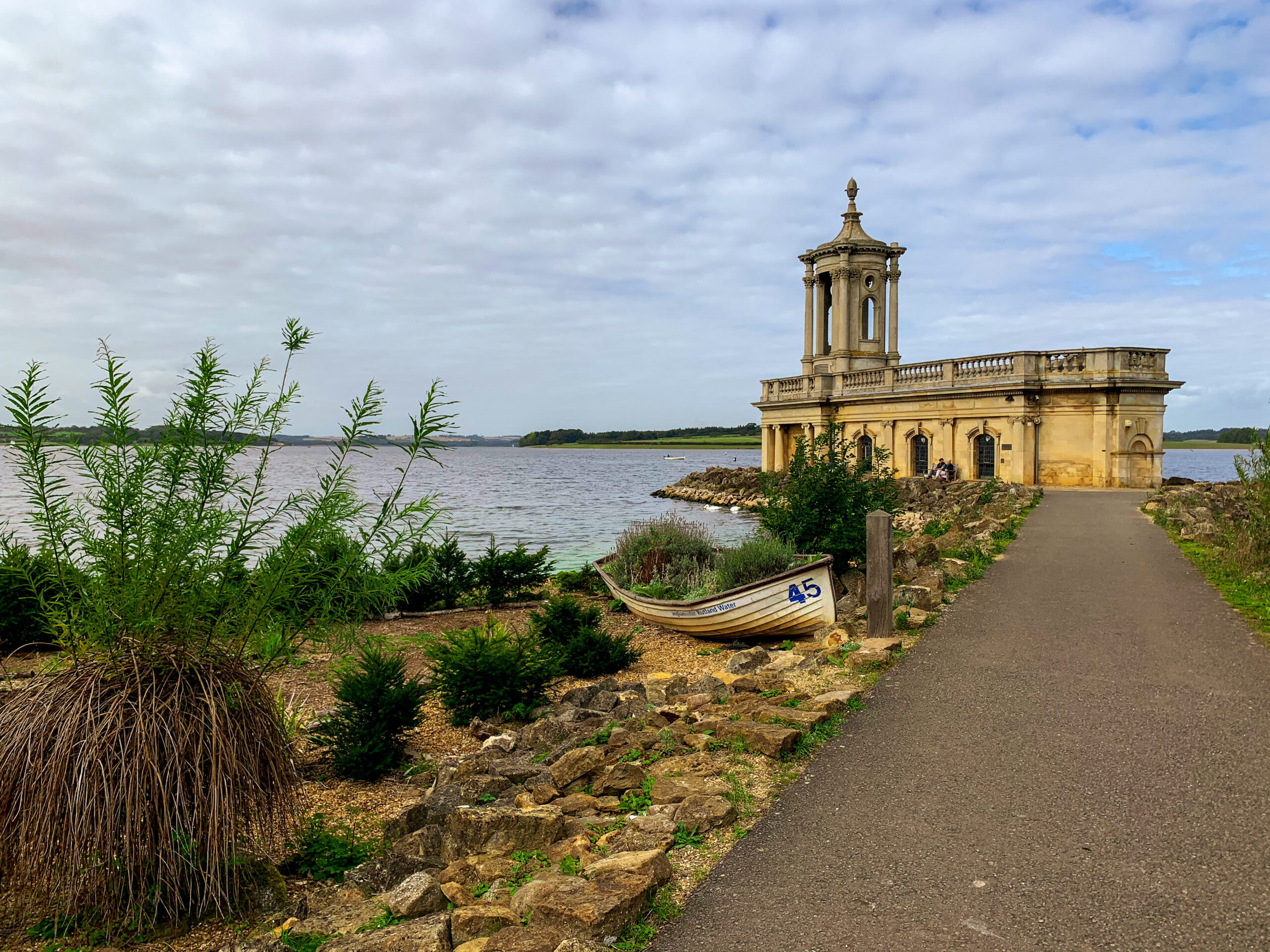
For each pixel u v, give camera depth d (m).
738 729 6.98
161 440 4.99
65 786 4.42
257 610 5.06
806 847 5.12
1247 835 5.07
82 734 4.49
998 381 37.38
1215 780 5.91
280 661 6.02
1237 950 3.94
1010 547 18.73
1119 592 13.32
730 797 5.85
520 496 64.56
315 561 5.34
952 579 14.55
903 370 43.66
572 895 4.35
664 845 5.11
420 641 10.24
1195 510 21.98
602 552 29.19
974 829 5.28
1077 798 5.68
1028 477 36.69
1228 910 4.28
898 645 9.95
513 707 9.12
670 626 13.67
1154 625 10.95
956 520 24.34
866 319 52.94
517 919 4.36
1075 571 15.36
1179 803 5.55
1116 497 29.62
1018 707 7.74
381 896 4.71
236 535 5.12
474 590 18.03
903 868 4.82
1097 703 7.76
